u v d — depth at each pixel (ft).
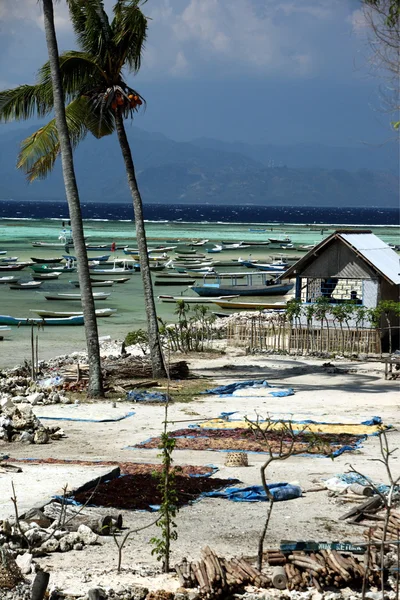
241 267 610.65
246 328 255.09
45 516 89.51
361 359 230.07
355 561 75.46
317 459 124.06
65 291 468.34
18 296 441.68
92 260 622.95
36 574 72.02
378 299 239.09
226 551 82.64
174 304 411.34
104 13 186.80
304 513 96.27
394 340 244.63
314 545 77.87
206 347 255.29
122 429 148.36
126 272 553.64
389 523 87.56
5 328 317.22
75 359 235.61
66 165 179.22
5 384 185.57
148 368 201.98
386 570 75.05
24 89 188.96
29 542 81.20
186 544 85.10
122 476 111.04
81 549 83.46
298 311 242.17
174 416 158.92
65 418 157.17
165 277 523.29
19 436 138.82
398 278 239.30
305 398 176.96
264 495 101.81
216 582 71.05
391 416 157.38
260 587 72.95
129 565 78.64
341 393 182.80
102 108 189.98
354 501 100.58
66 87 192.13
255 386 190.08
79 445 135.85
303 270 250.98
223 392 184.55
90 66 189.67
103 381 191.62
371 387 191.01
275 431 141.69
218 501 101.45
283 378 203.92
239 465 118.93
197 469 115.96
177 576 75.20
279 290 441.68
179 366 203.00
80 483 104.01
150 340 200.34
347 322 237.86
